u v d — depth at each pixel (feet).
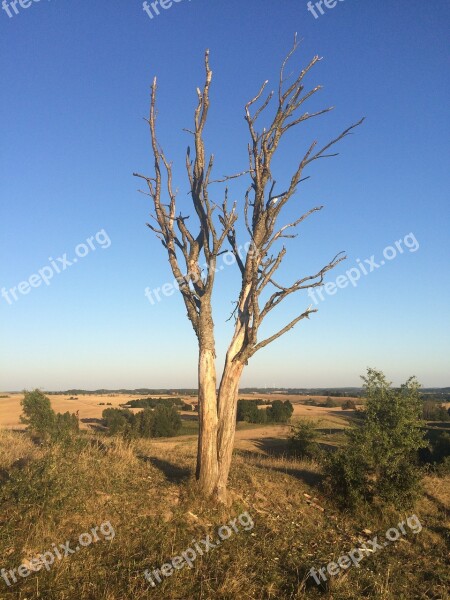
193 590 21.83
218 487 31.45
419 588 26.37
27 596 19.38
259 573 24.38
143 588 21.21
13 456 36.81
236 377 33.01
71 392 492.13
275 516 32.01
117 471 33.76
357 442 39.24
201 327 33.24
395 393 42.22
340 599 23.26
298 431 75.77
